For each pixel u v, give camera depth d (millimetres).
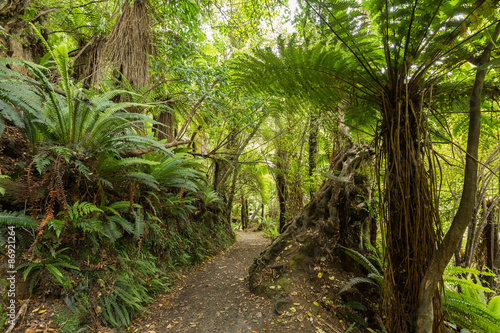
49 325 1863
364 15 1634
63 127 2303
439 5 1335
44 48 4258
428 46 1441
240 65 1919
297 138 6742
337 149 4246
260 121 5277
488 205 4621
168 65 3818
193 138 7246
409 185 1517
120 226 3021
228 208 9078
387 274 1612
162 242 3826
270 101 2324
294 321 2418
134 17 3895
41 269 2031
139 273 2920
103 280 2414
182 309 2799
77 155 2295
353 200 3320
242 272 4320
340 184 3469
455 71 1787
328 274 2998
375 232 3492
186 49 3852
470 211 1305
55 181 2197
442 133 2246
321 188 3988
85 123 2404
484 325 2018
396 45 1540
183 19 3717
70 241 2359
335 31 1644
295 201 6836
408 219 1506
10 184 2174
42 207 2270
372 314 2512
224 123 5191
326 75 1780
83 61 5078
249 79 1985
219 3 4859
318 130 5527
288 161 7059
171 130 5496
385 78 1676
